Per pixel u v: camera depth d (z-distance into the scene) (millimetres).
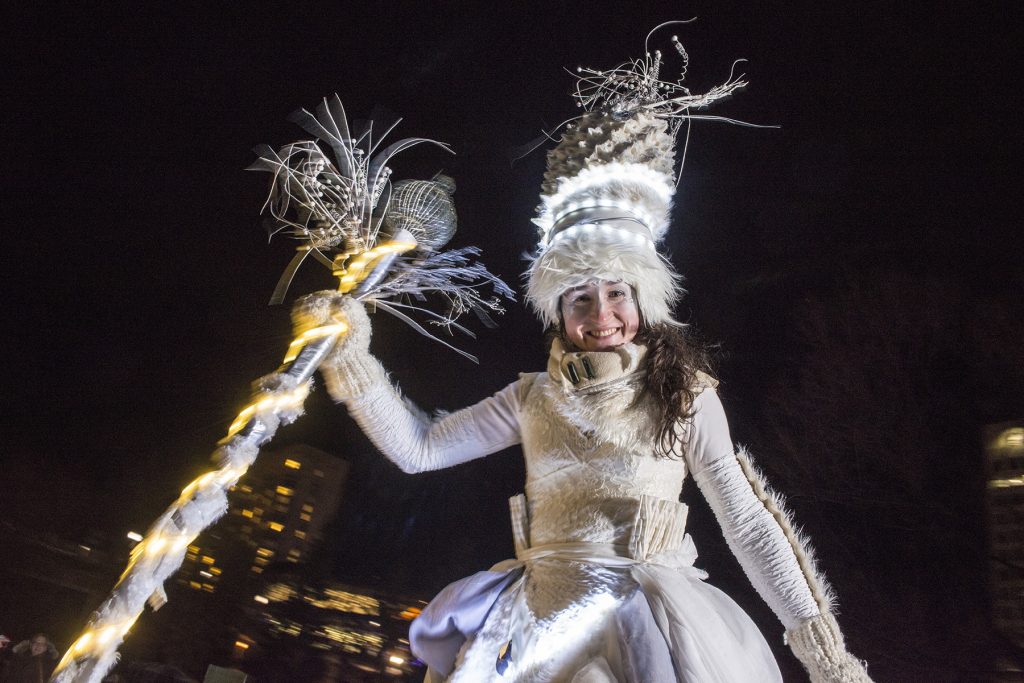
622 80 3002
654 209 2863
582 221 2797
